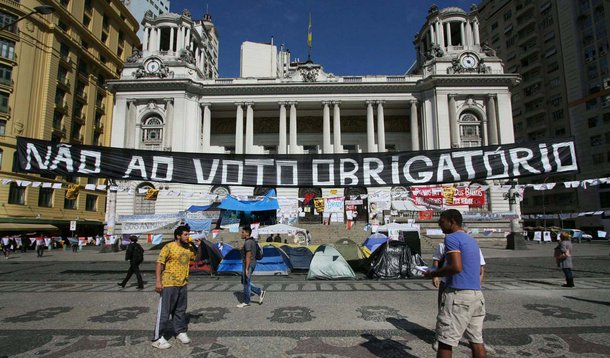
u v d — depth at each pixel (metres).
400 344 5.48
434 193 16.69
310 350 5.23
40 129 39.50
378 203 15.53
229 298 9.22
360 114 45.47
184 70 42.16
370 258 14.08
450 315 3.96
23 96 38.00
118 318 7.15
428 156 10.39
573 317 6.99
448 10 44.50
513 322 6.64
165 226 22.98
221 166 10.64
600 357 4.89
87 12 47.72
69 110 43.75
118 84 40.09
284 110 41.97
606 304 8.16
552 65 57.19
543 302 8.39
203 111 42.47
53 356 5.02
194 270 14.68
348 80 43.41
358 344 5.48
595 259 20.03
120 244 30.19
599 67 50.38
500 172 10.00
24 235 32.66
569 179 53.03
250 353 5.13
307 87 41.62
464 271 4.00
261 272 14.11
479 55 41.25
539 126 58.16
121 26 55.16
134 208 36.88
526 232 44.69
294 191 38.72
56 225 39.12
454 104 39.88
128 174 10.46
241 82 43.22
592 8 51.56
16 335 5.99
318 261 13.11
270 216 13.87
